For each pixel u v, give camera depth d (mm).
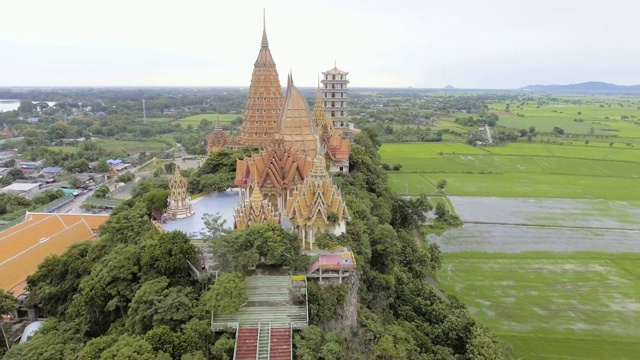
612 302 78438
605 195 150625
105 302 53250
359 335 49656
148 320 46875
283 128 91125
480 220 122625
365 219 73812
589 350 64250
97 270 56250
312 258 56844
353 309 53125
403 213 108500
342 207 61031
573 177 175750
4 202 132000
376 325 52500
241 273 51094
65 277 63719
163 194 76188
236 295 46844
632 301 78875
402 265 77625
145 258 53469
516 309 75250
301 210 60438
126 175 175750
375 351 47656
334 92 168500
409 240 87188
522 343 65312
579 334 68250
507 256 97938
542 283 85125
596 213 131250
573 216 128000
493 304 76750
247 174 78438
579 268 92438
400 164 187875
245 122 116000
